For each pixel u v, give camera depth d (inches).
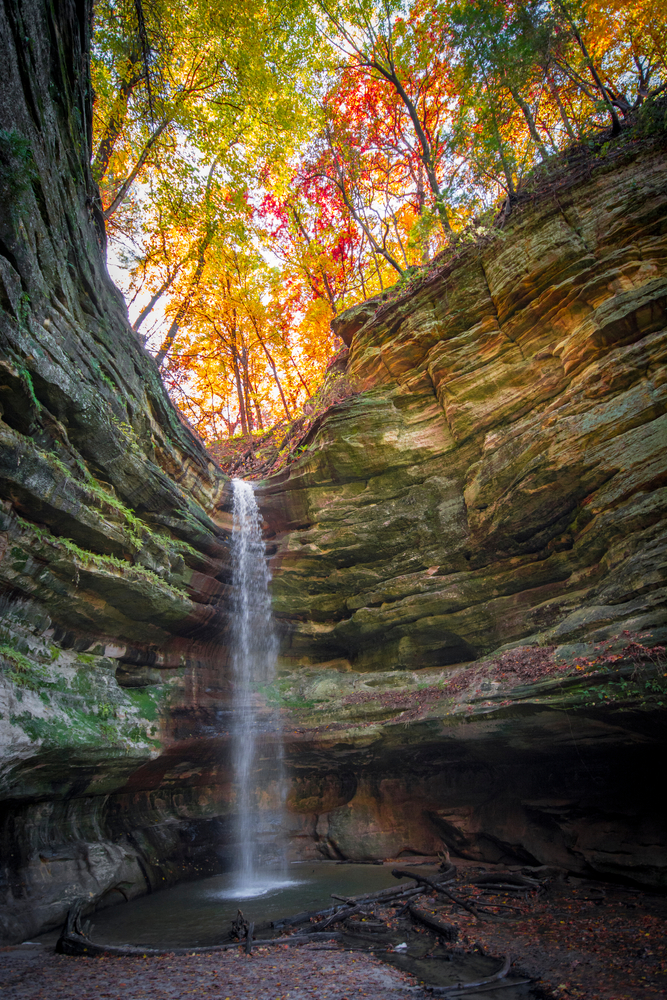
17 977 256.1
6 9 281.1
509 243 548.1
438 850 503.8
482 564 529.0
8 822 352.5
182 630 541.0
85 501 388.5
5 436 309.6
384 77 776.9
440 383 590.9
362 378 679.7
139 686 508.4
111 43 559.5
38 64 317.1
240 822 561.9
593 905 334.0
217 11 613.3
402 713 498.3
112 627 456.8
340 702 548.4
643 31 533.6
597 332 448.8
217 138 692.7
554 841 417.4
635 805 380.8
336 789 585.0
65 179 372.8
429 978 253.3
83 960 285.1
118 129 613.9
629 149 492.4
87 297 418.6
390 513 595.8
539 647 421.1
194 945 310.5
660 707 312.8
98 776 411.8
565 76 593.3
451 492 567.8
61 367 356.5
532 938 291.4
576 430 438.6
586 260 487.2
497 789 483.5
